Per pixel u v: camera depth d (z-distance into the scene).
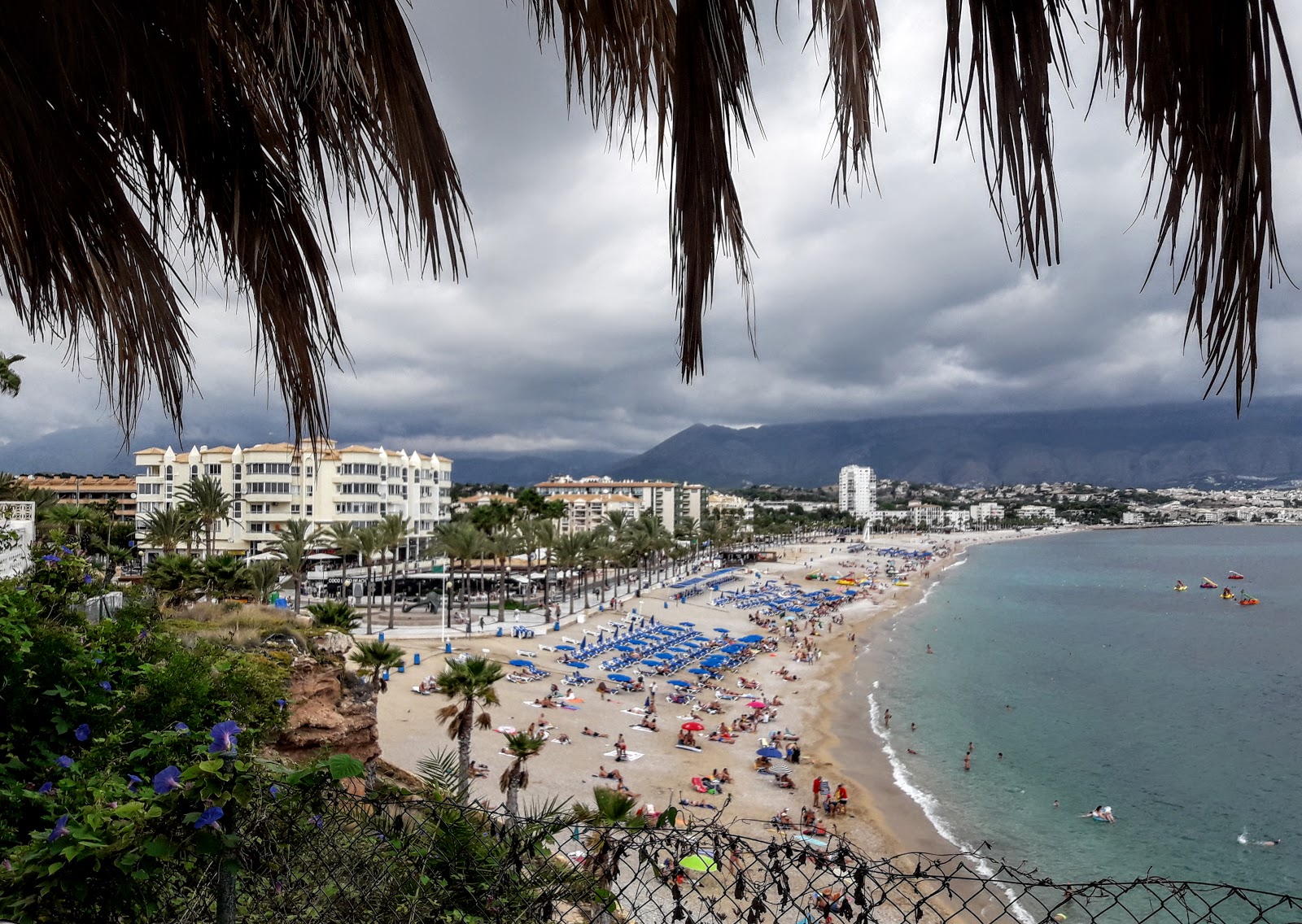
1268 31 0.94
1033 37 1.06
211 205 2.30
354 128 2.13
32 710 4.05
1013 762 32.50
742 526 167.50
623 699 41.16
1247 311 0.97
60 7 1.85
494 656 48.38
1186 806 27.55
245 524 77.25
